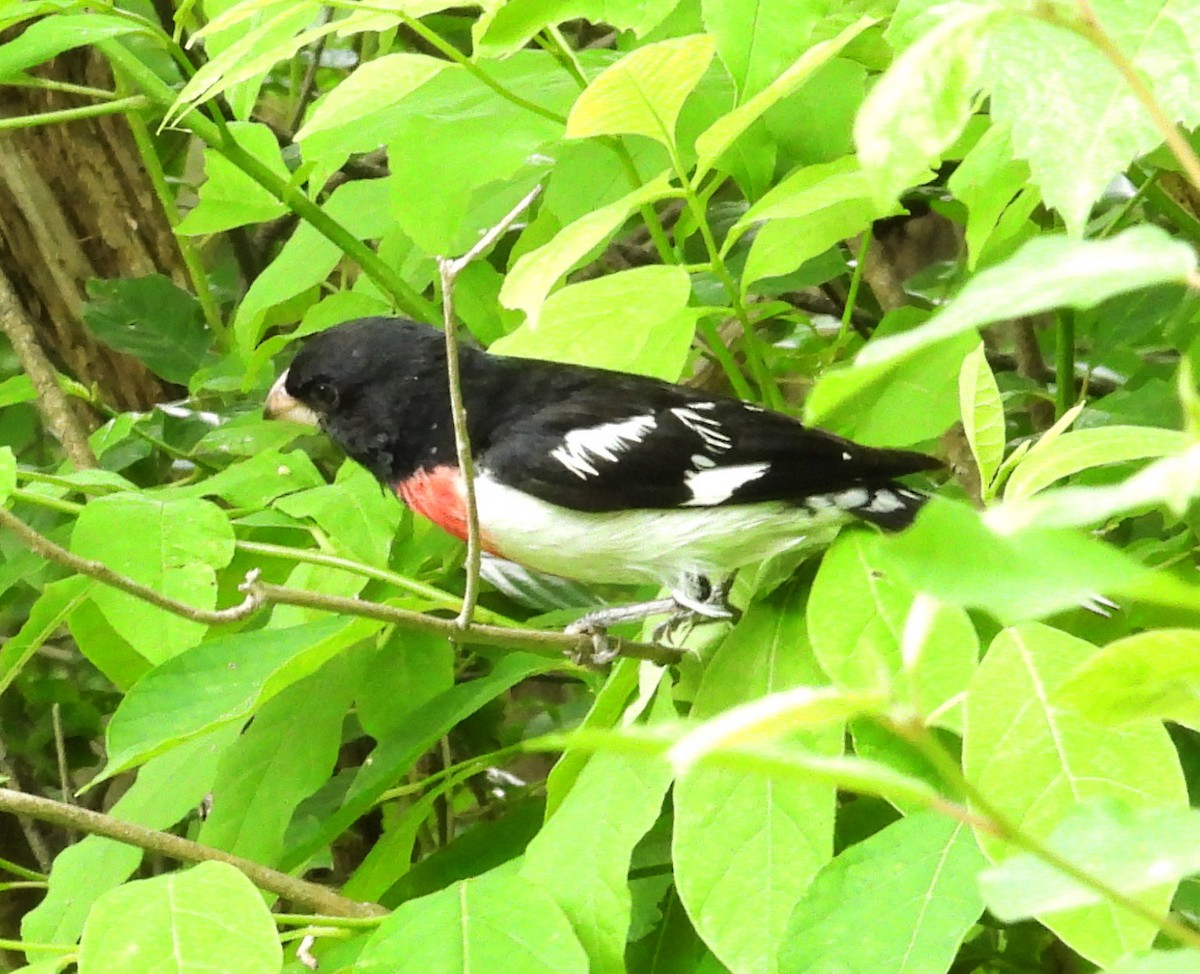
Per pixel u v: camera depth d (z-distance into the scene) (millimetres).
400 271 5316
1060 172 1851
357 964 2906
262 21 4469
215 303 6828
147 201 6879
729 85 4281
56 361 6922
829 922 2686
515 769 7102
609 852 3197
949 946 2549
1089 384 5441
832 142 4055
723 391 6043
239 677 3740
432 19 6070
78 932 3896
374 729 4281
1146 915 1295
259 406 6195
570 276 6266
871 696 1312
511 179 4879
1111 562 1146
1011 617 1234
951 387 3971
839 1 4207
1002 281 1214
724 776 3053
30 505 5742
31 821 6551
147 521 3842
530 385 4578
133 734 3627
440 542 4961
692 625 4309
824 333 5715
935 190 5414
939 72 1502
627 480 4176
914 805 2859
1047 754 2578
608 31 7043
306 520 4750
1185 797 2484
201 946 2752
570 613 4945
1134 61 2029
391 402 4633
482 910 2936
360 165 7008
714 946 2889
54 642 7117
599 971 3078
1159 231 1231
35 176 6660
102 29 4316
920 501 4055
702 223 3592
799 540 4176
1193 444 1142
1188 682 1543
